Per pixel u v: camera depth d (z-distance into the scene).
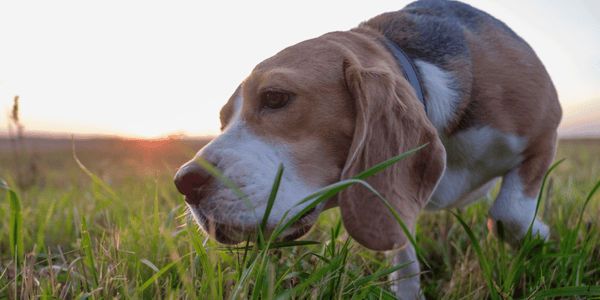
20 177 0.98
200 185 0.43
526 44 0.58
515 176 0.56
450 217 0.67
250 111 0.48
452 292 0.49
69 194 0.79
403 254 0.54
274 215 0.44
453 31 0.57
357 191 0.44
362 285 0.42
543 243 0.49
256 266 0.40
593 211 0.67
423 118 0.47
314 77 0.47
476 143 0.54
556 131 0.57
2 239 0.61
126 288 0.41
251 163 0.44
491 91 0.53
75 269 0.47
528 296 0.44
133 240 0.49
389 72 0.47
